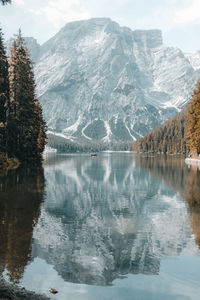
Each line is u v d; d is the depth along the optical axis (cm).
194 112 6425
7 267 845
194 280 785
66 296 687
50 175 3762
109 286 741
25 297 658
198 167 5319
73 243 1083
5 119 4450
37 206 1745
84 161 9281
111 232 1241
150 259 930
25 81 4959
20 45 5012
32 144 5225
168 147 17575
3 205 1744
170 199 2088
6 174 3388
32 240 1098
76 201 2006
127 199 2119
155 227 1330
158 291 717
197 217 1527
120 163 7762
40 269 834
